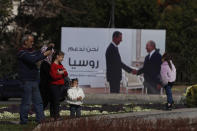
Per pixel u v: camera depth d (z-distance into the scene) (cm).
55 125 1975
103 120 2072
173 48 6506
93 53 5394
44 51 2395
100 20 7231
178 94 5184
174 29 7144
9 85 5000
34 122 2375
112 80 5394
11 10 6794
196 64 5206
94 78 5397
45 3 6812
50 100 2497
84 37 5394
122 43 5397
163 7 8100
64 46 5397
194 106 3178
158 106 3559
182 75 5231
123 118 2175
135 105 3628
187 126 2241
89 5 7081
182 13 7538
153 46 5397
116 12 7294
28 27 6919
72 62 5397
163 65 2984
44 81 2470
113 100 4988
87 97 5244
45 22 6994
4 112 2898
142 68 5397
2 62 6369
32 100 2322
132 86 5388
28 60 2250
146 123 2131
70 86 2602
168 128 2081
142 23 7419
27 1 6869
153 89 5372
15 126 2211
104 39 5394
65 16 6919
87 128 1914
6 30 6838
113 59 5394
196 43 5425
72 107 2608
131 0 7356
